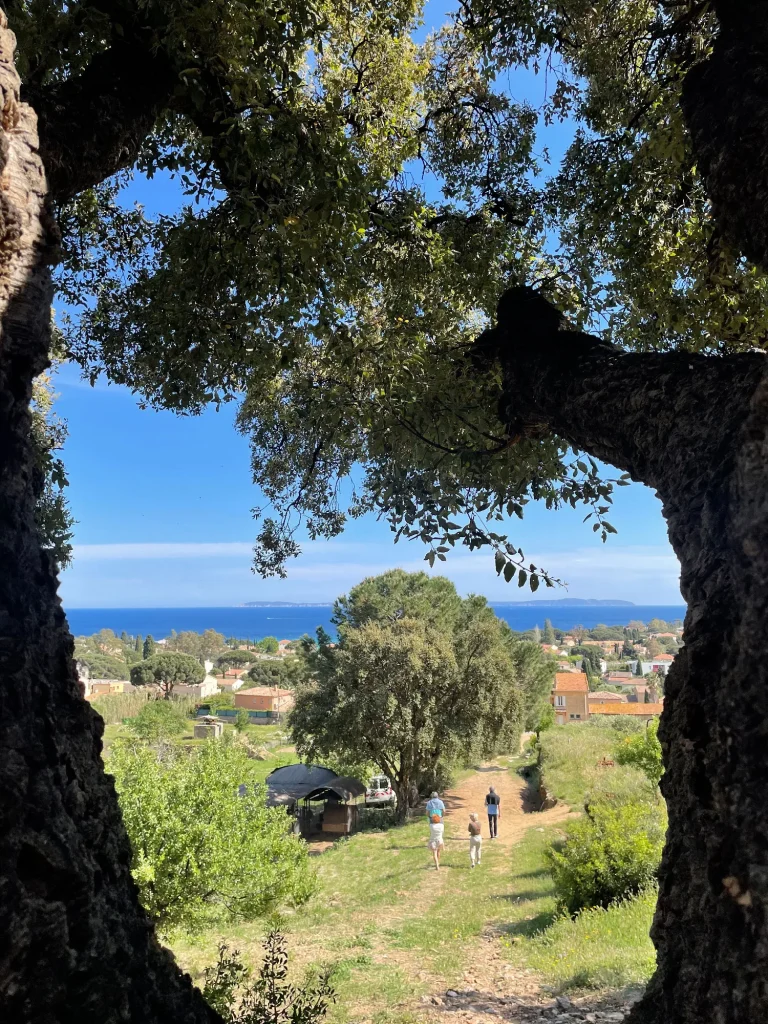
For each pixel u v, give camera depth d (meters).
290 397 6.33
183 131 4.61
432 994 7.41
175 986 2.07
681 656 2.23
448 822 23.19
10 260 1.87
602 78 4.84
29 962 1.44
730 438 2.29
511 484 5.32
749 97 2.39
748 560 2.01
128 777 9.53
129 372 5.68
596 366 3.46
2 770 1.52
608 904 9.94
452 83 5.86
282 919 11.81
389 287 5.53
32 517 1.90
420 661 25.38
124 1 2.96
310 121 3.78
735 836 1.88
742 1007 1.78
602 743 28.80
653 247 4.95
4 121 1.91
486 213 5.70
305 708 27.52
